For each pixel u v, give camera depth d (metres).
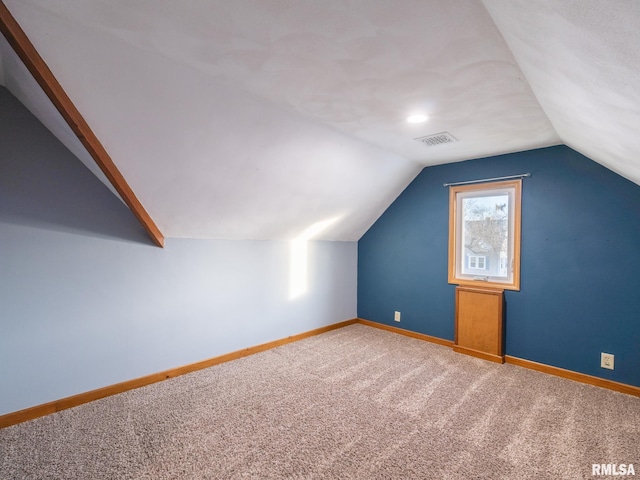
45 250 2.18
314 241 4.05
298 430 2.03
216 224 2.93
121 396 2.45
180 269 2.87
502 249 3.28
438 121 2.39
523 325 3.09
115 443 1.88
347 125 2.48
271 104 2.12
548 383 2.71
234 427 2.05
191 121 1.98
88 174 2.36
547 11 0.87
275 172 2.70
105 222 2.44
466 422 2.12
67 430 2.00
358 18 1.29
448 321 3.64
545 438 1.95
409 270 4.01
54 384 2.22
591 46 0.91
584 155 2.75
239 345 3.30
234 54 1.57
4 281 2.03
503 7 1.06
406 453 1.82
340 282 4.41
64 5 1.25
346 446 1.88
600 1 0.67
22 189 2.10
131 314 2.58
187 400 2.39
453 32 1.36
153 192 2.31
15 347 2.07
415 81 1.80
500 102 2.03
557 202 2.90
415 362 3.16
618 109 1.26
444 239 3.68
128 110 1.77
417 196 3.92
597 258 2.70
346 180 3.28
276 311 3.64
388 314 4.25
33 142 2.14
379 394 2.50
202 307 3.02
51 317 2.21
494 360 3.18
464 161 3.52
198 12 1.28
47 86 1.53
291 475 1.65
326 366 3.05
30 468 1.68
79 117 1.71
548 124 2.39
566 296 2.85
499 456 1.80
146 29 1.39
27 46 1.40
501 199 3.29
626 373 2.56
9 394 2.05
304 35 1.41
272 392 2.52
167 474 1.65
